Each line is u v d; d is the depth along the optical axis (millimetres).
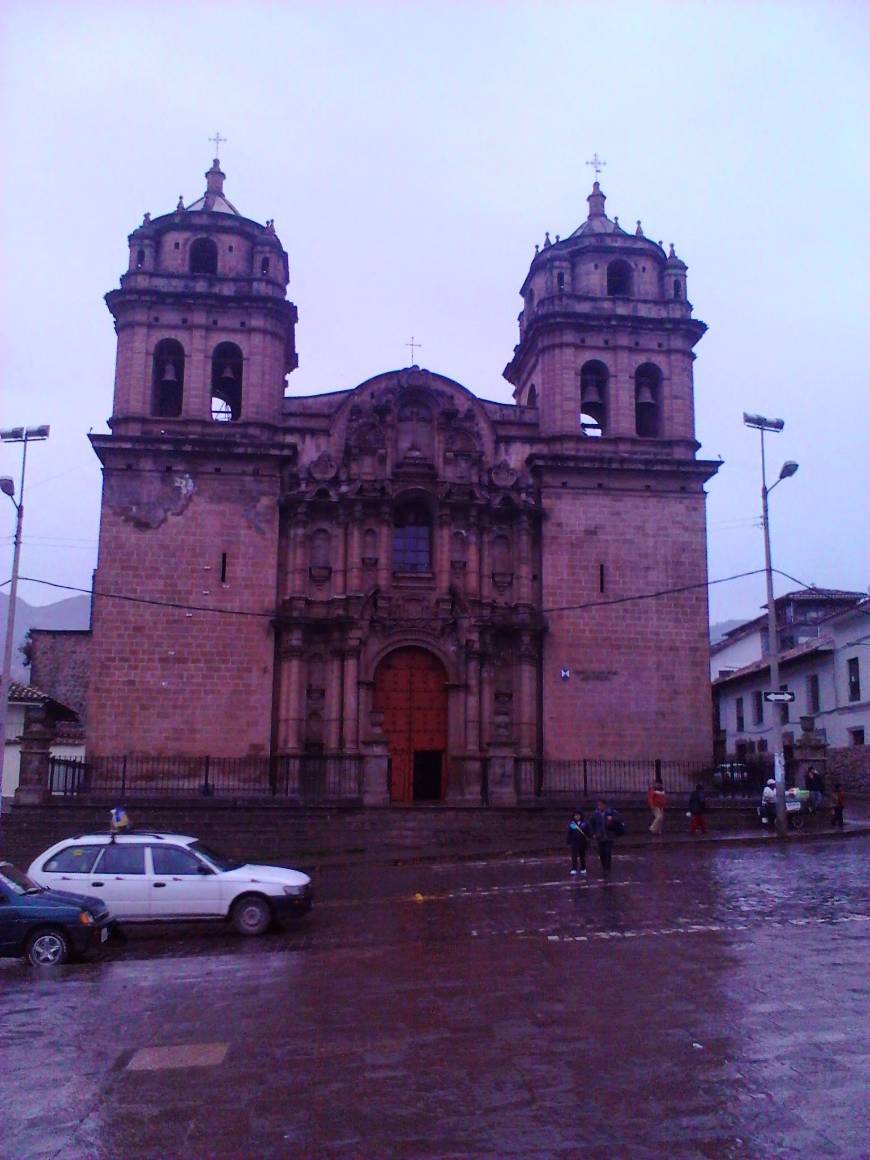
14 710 44531
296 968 14961
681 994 12016
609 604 40125
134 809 32406
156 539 38656
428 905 21516
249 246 42562
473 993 12539
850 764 48656
